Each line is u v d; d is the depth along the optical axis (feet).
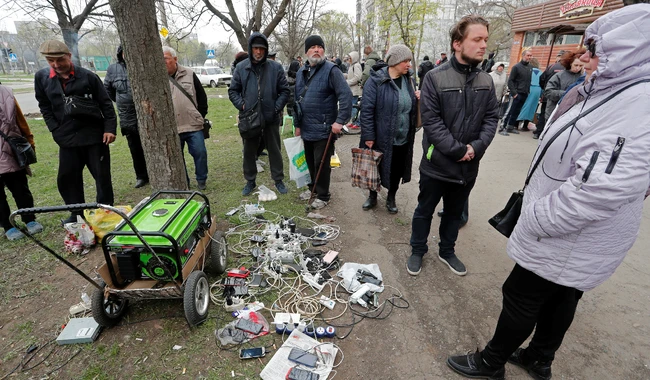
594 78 4.65
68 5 27.94
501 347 6.28
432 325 8.20
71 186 12.28
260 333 7.77
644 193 4.72
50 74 11.04
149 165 11.09
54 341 7.66
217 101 50.52
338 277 9.86
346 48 127.34
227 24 23.61
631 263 10.52
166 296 7.72
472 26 7.66
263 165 19.17
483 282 9.78
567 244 4.94
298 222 12.96
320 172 13.92
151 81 10.12
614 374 6.93
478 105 8.28
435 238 12.13
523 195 5.93
